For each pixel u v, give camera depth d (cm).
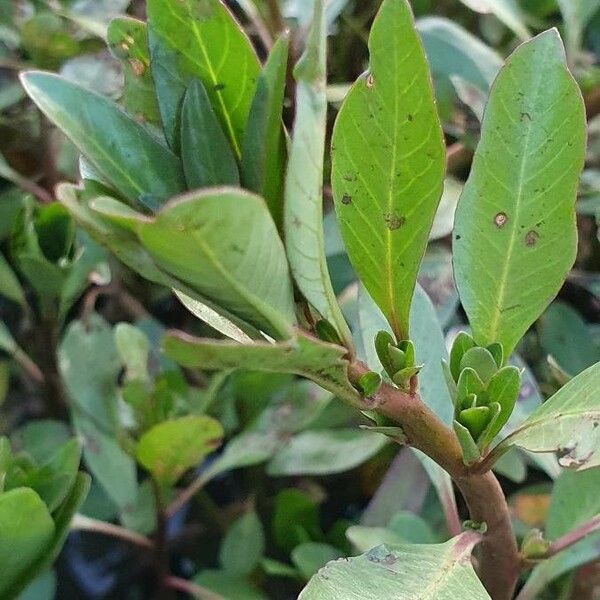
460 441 17
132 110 17
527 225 18
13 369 37
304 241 14
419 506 30
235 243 12
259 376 33
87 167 16
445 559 17
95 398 32
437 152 16
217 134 15
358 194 17
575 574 28
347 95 16
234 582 31
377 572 17
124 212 12
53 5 36
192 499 36
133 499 31
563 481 25
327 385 15
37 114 38
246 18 43
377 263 17
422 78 15
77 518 30
